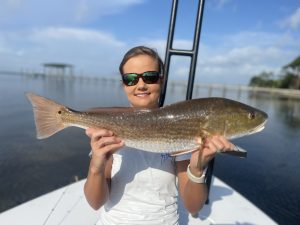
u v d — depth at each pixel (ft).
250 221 3.68
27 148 10.26
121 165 2.63
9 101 22.74
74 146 10.64
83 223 3.44
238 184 8.11
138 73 2.61
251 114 2.53
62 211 3.65
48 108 2.70
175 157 2.64
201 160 2.35
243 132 2.54
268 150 11.63
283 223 6.18
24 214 3.56
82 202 3.87
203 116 2.48
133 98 2.68
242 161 10.03
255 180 8.37
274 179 8.50
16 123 14.12
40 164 8.79
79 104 24.86
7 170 8.23
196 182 2.44
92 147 2.39
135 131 2.57
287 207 6.89
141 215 2.51
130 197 2.56
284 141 13.30
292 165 9.76
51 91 37.88
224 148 2.27
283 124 18.48
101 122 2.61
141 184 2.55
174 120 2.51
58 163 8.95
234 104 2.54
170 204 2.60
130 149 2.65
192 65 3.69
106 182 2.56
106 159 2.42
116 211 2.58
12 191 7.07
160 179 2.56
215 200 4.15
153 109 2.59
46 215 3.55
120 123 2.58
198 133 2.49
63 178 7.93
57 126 2.71
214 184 4.68
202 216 3.74
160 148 2.55
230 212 3.85
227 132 2.50
